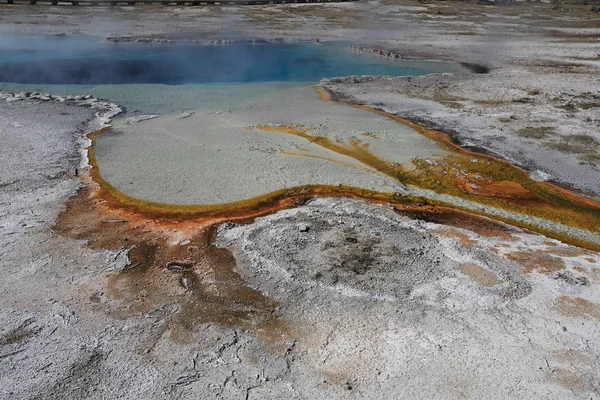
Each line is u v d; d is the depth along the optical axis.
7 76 12.25
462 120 9.40
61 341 4.05
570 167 7.47
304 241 5.40
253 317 4.36
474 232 5.73
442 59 15.34
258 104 10.29
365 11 25.06
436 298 4.61
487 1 29.95
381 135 8.55
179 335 4.15
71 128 8.50
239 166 7.18
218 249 5.28
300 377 3.78
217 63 14.45
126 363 3.87
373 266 5.02
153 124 8.88
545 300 4.61
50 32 17.91
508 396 3.65
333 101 10.61
